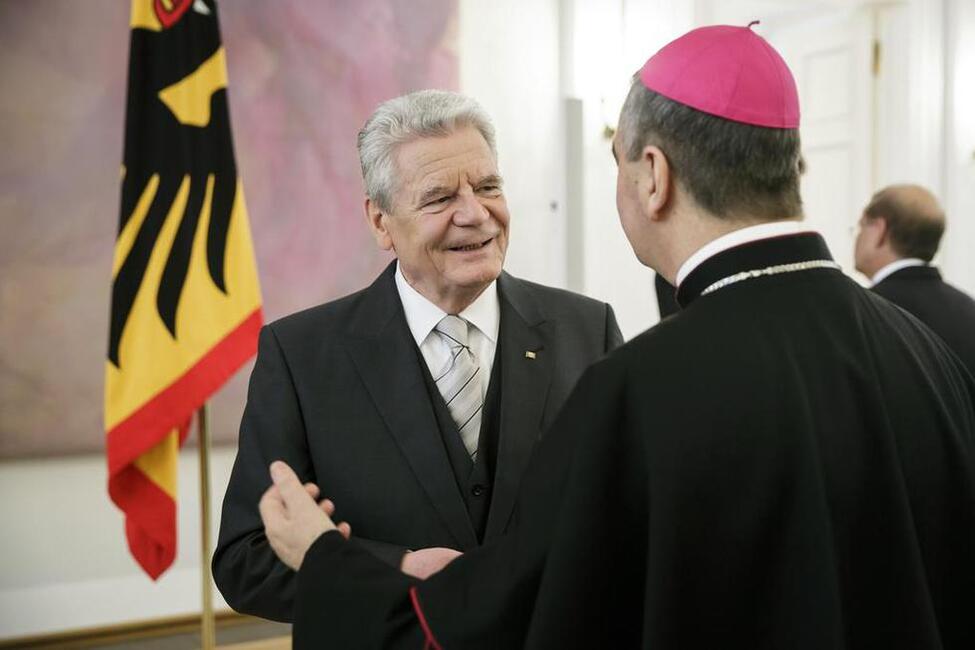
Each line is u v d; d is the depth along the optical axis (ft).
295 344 4.89
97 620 12.32
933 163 17.57
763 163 3.25
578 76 14.37
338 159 13.28
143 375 9.27
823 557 2.85
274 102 12.89
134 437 9.20
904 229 10.15
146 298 9.36
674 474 2.97
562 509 3.08
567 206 14.65
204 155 9.60
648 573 2.94
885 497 3.03
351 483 4.57
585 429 3.12
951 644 3.22
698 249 3.36
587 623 3.01
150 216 9.44
